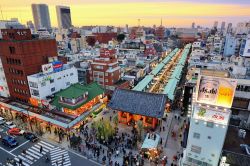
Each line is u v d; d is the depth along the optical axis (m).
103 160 35.69
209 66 64.94
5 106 55.09
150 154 37.00
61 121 45.06
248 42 78.75
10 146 41.00
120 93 50.47
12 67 53.69
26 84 52.50
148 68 96.88
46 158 37.25
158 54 126.31
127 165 34.56
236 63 65.81
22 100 56.41
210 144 26.48
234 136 30.77
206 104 26.70
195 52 101.44
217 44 123.50
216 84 25.58
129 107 47.19
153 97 47.25
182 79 85.06
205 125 26.12
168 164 35.25
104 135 40.88
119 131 46.06
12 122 50.47
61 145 41.53
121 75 76.44
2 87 60.94
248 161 24.91
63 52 115.19
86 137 42.91
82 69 73.12
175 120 50.75
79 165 35.47
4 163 36.34
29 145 41.69
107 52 67.81
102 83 68.25
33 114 48.88
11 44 50.25
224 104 25.69
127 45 144.50
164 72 89.38
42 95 51.12
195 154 27.97
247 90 39.03
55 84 54.84
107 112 55.62
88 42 172.38
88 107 51.81
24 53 50.16
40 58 55.22
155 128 47.03
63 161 36.62
